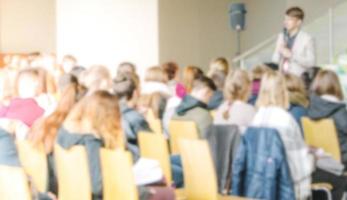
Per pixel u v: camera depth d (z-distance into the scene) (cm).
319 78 532
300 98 533
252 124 448
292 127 432
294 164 428
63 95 427
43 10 1516
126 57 1161
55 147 396
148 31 1161
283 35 693
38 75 540
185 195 444
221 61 730
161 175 420
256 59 1025
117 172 358
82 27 1175
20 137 489
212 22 1342
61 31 1185
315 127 515
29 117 493
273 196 422
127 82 529
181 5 1242
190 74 717
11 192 313
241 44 1433
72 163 379
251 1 1422
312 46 677
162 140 466
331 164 485
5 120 486
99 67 556
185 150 426
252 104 571
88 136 380
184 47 1248
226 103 518
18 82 521
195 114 537
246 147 436
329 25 952
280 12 1351
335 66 857
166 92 689
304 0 1306
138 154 456
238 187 438
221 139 461
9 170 310
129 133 508
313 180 486
